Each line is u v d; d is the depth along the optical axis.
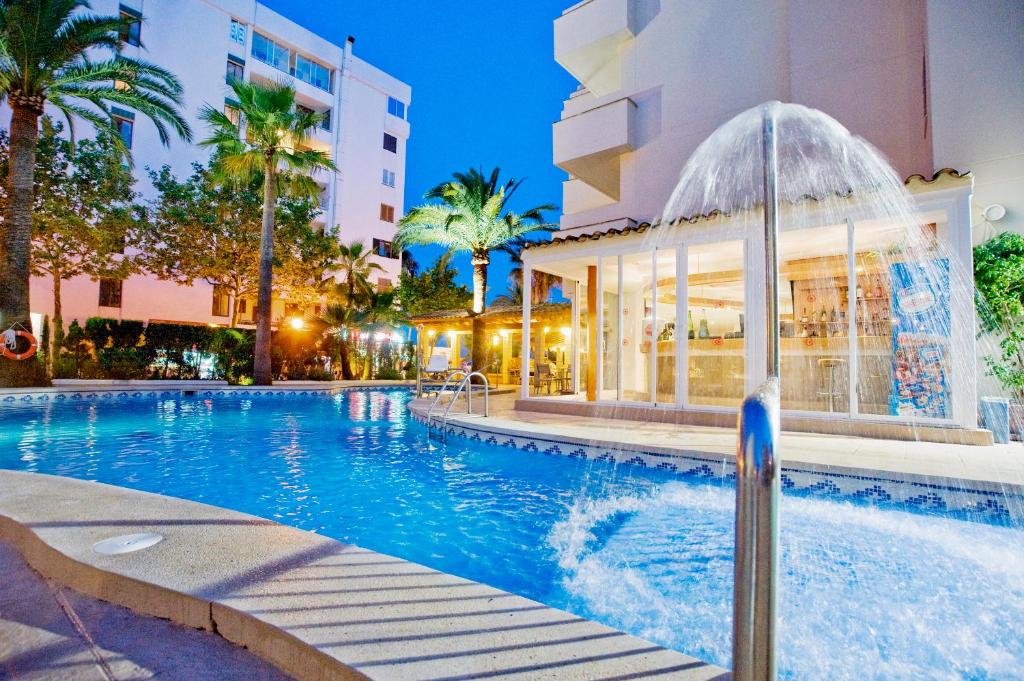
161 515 2.90
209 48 24.25
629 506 4.54
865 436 6.02
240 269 20.00
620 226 11.64
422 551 3.61
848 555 3.29
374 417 10.79
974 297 5.79
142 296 21.73
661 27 11.80
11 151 12.23
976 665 2.11
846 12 9.20
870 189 6.27
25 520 2.78
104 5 20.92
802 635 2.37
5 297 12.13
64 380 15.66
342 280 26.78
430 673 1.45
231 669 1.66
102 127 13.95
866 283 8.27
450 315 15.50
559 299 35.31
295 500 4.79
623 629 2.49
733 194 9.73
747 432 1.01
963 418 5.57
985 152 6.68
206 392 14.72
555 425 7.16
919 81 8.30
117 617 1.99
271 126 15.84
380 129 32.19
